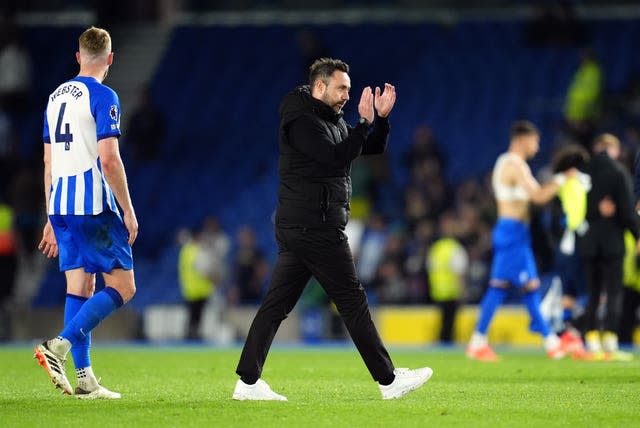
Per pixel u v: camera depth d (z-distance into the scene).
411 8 117.12
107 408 27.08
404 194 89.38
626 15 112.25
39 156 99.81
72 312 29.28
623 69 101.88
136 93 112.19
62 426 23.98
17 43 106.06
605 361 48.72
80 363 29.53
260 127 107.06
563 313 52.16
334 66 27.84
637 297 61.19
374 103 28.70
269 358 52.47
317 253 28.06
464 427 24.06
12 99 105.62
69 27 117.19
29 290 89.19
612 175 48.78
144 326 81.44
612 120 93.62
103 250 28.62
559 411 27.08
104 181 28.70
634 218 49.00
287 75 111.25
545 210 59.03
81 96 28.59
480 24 112.12
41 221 94.50
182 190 99.69
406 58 109.88
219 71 112.75
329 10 119.19
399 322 76.75
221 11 120.62
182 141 105.75
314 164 27.86
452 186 90.75
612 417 25.92
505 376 39.47
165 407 27.30
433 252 70.62
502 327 73.31
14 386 34.03
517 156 49.81
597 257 49.44
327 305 77.81
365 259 81.75
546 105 100.81
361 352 28.86
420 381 29.14
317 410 26.84
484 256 77.12
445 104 103.06
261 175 100.75
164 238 96.12
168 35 117.00
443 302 70.44
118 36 117.75
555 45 103.81
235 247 93.38
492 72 105.75
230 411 26.55
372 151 29.05
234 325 79.75
